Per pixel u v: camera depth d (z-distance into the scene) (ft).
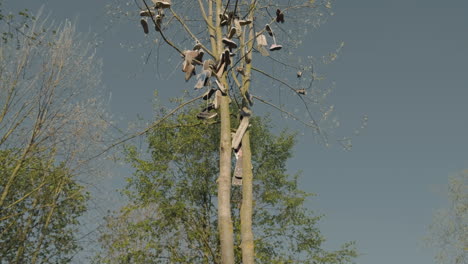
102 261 41.09
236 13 29.19
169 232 50.37
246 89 29.04
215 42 27.27
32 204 37.73
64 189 37.78
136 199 49.67
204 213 52.24
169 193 52.44
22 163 36.04
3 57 35.09
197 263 49.96
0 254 36.32
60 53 36.27
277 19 27.89
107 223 40.37
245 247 25.03
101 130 34.73
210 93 25.52
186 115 51.42
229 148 24.17
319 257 50.21
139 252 45.52
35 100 35.70
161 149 51.11
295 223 52.29
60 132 35.14
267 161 55.93
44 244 37.99
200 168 51.90
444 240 59.36
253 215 52.49
